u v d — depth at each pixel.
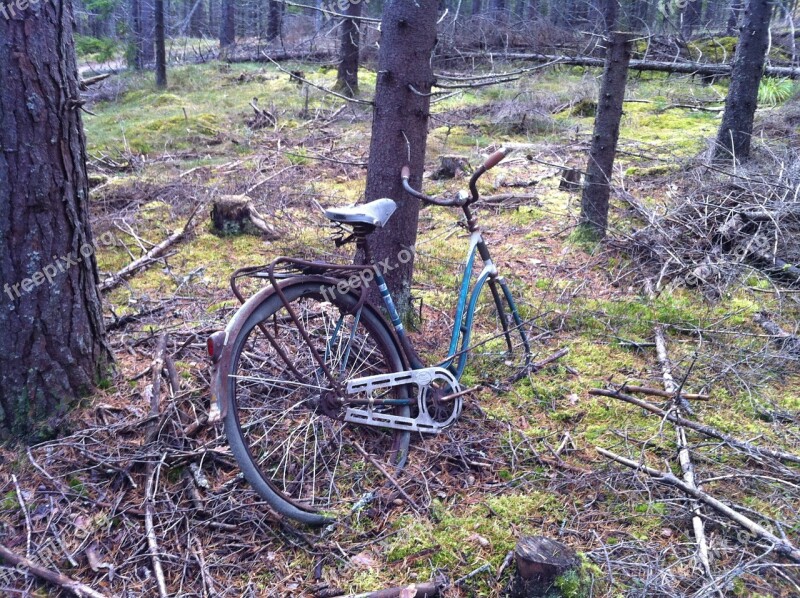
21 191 2.55
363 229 2.59
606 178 5.12
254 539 2.37
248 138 10.34
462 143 9.55
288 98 13.45
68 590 2.12
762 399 3.20
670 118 10.20
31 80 2.47
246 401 2.92
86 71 18.62
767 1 5.83
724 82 11.72
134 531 2.37
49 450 2.70
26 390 2.74
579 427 3.02
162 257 5.14
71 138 2.68
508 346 3.53
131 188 6.96
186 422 2.86
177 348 3.44
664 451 2.83
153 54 20.09
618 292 4.46
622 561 2.20
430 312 4.12
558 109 11.30
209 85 16.22
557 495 2.57
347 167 8.05
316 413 2.69
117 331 3.78
